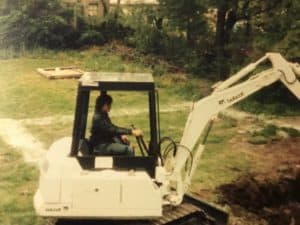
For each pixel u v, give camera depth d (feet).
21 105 59.47
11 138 46.75
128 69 81.10
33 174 37.40
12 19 97.09
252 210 32.76
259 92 64.54
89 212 22.35
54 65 84.43
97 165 23.15
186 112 58.13
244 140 48.14
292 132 51.08
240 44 73.92
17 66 83.30
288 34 60.29
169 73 80.43
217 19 80.28
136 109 55.98
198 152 26.48
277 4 64.59
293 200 35.63
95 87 22.95
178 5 85.25
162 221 23.70
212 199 33.55
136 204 22.52
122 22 104.32
